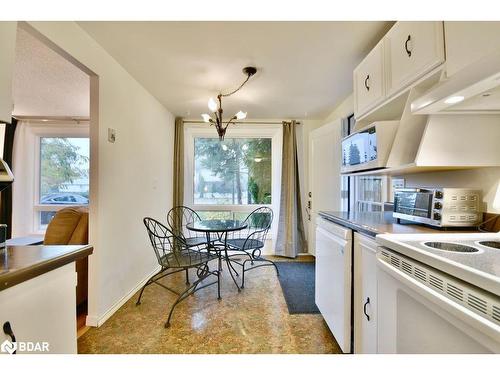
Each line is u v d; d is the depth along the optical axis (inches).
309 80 98.4
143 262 106.6
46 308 34.6
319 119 154.3
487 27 36.9
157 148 122.6
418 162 47.1
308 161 153.1
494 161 47.1
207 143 158.6
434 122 46.9
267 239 156.2
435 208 49.8
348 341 56.9
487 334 23.0
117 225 85.9
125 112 90.6
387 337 40.2
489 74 28.6
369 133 63.9
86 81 100.3
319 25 63.5
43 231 156.3
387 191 87.0
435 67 45.4
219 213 156.9
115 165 84.2
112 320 78.2
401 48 54.9
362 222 59.9
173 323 76.7
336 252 62.1
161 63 84.8
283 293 98.5
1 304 28.0
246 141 159.2
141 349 64.4
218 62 83.8
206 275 94.9
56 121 153.9
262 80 98.6
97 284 75.2
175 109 136.6
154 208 119.4
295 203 149.5
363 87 73.1
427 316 31.1
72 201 158.1
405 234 44.5
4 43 36.7
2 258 34.4
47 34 55.5
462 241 40.0
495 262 28.9
